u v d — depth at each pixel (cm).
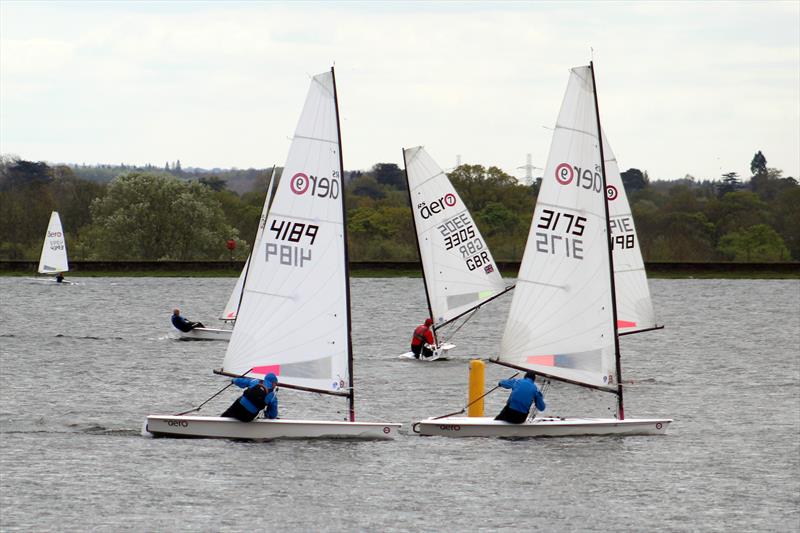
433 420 8400
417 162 13312
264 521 6334
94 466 7406
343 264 8131
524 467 7550
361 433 8188
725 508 6775
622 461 7788
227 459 7606
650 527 6391
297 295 8138
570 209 8325
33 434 8438
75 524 6222
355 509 6569
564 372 8369
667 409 10138
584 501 6838
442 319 13525
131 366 12688
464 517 6475
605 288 8344
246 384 8162
